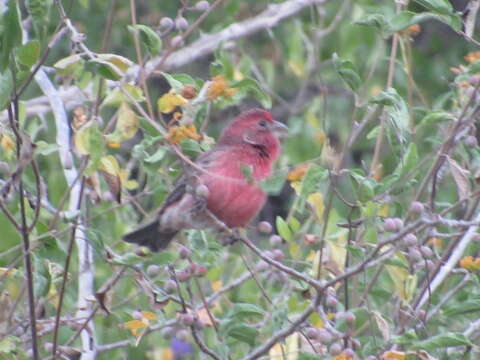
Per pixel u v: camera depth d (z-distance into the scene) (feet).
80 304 36.35
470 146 35.09
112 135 31.30
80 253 37.19
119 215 41.50
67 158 35.68
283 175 31.19
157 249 38.42
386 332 32.48
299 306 34.04
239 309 32.73
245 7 56.44
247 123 38.45
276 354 33.45
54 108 39.50
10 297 34.96
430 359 31.24
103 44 38.88
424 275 36.81
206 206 36.22
